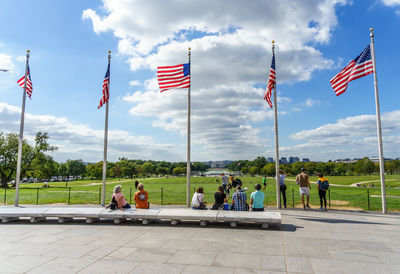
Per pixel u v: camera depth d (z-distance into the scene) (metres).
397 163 147.38
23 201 22.42
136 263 6.73
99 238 9.19
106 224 11.52
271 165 155.62
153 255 7.34
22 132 18.98
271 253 7.48
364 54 15.54
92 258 7.12
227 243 8.49
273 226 10.95
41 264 6.68
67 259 7.04
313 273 6.09
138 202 12.41
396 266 6.52
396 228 10.59
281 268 6.38
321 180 15.23
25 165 63.84
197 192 12.30
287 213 14.09
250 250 7.76
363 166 143.62
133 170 171.88
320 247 8.05
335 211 14.78
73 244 8.45
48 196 27.14
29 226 11.25
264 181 33.22
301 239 8.95
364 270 6.26
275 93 16.56
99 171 155.50
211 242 8.61
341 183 66.56
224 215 10.69
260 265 6.57
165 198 23.50
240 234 9.65
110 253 7.53
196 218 10.81
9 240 8.98
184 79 17.75
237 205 11.74
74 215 11.68
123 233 9.89
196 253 7.50
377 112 15.04
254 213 10.90
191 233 9.83
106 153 18.02
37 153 65.38
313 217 12.97
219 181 72.19
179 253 7.50
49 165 68.38
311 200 20.44
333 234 9.62
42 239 9.10
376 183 55.94
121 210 11.88
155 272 6.16
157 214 11.16
